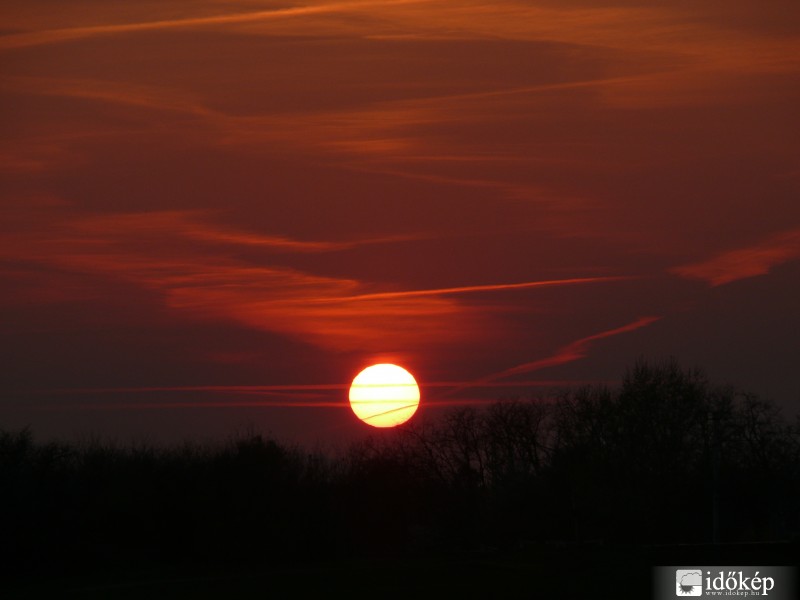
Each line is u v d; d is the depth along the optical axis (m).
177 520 172.25
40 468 166.38
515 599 117.31
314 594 120.38
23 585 138.25
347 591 122.56
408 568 145.50
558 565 145.62
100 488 171.00
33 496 159.75
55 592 127.12
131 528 169.25
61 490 166.25
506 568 143.12
